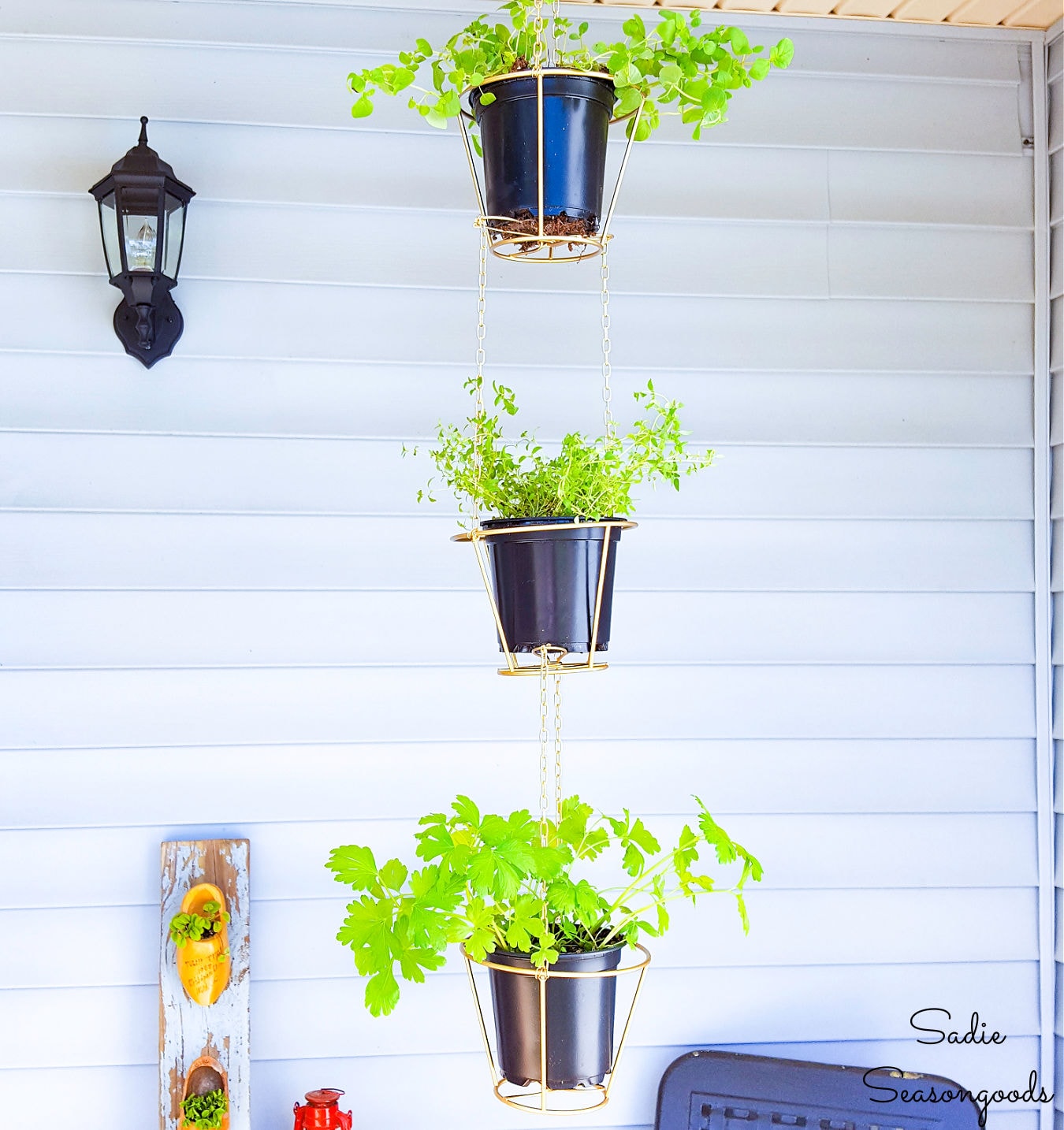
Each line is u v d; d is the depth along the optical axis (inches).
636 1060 75.0
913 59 80.1
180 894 70.6
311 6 74.9
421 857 52.4
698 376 77.7
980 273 80.4
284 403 74.3
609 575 55.3
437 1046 73.4
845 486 78.6
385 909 54.8
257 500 73.7
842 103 79.6
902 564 79.0
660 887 58.6
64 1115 70.4
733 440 77.7
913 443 79.2
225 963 68.7
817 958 76.6
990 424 80.1
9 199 72.4
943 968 77.5
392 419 75.0
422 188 75.8
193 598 73.2
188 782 72.6
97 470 72.6
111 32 73.3
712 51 52.3
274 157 74.6
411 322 75.5
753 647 77.4
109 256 69.5
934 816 78.2
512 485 55.4
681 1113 71.5
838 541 78.5
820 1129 70.4
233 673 73.2
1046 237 80.4
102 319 73.0
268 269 74.4
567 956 53.3
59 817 71.3
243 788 73.0
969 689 79.1
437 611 75.0
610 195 77.1
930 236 80.0
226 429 73.7
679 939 75.6
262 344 74.2
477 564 75.4
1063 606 79.0
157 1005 71.5
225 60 74.4
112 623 72.4
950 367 79.8
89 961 71.2
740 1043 75.6
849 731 77.9
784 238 78.9
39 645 71.7
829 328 79.0
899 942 77.3
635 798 75.9
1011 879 78.4
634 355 77.2
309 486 74.2
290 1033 72.3
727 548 77.5
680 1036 75.4
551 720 75.2
